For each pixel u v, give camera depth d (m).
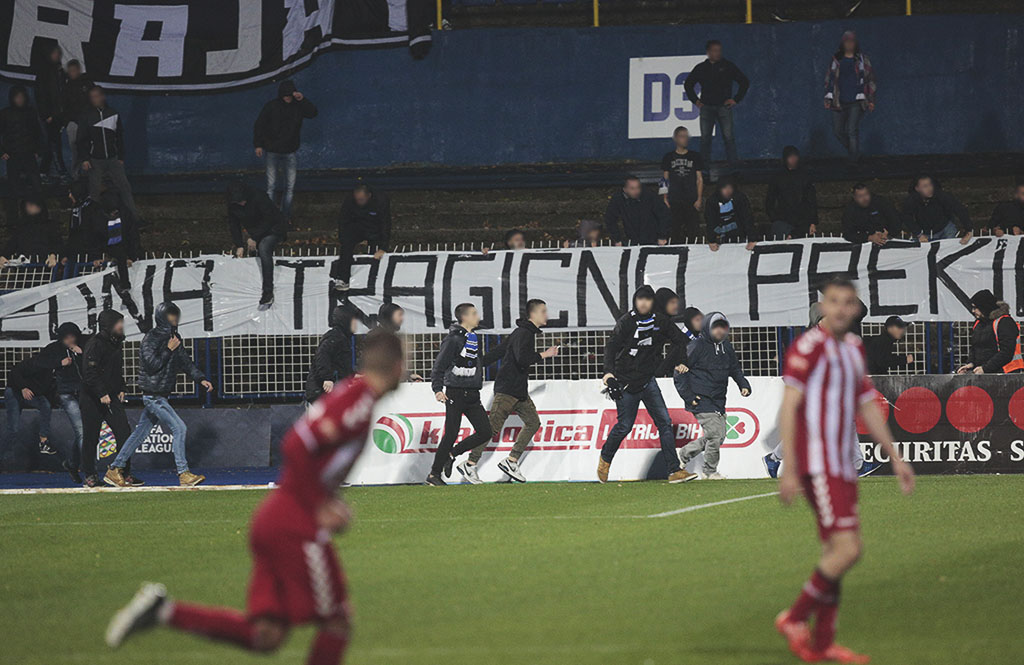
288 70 83.94
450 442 54.84
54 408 64.94
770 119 82.31
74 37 83.12
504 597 26.36
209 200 83.44
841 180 79.56
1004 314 57.88
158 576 30.25
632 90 83.25
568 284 65.69
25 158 77.25
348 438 17.14
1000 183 79.75
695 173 71.19
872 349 59.91
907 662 20.23
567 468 57.88
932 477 54.16
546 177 80.94
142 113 84.56
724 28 82.75
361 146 84.69
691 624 23.44
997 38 81.38
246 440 65.75
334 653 17.41
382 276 66.50
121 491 54.09
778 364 64.31
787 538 34.44
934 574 28.50
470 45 84.25
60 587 28.94
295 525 17.05
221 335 66.88
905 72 81.62
